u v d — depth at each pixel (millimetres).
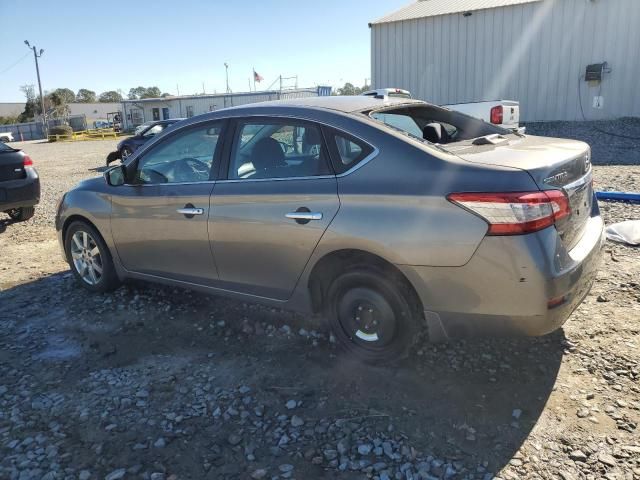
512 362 3246
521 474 2344
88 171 16297
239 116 3648
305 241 3195
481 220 2633
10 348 3777
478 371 3174
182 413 2920
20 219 8195
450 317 2844
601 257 3176
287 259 3332
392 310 3096
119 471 2475
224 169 3658
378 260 3043
